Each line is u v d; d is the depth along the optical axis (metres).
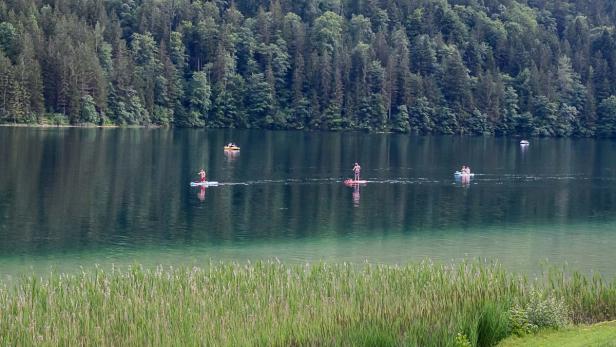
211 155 189.25
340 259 83.00
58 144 193.00
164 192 128.12
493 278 54.75
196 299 49.50
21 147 181.38
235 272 55.31
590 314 52.78
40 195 118.75
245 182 144.25
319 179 152.12
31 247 85.00
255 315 47.44
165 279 53.84
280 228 100.81
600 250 90.75
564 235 100.50
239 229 99.25
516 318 48.31
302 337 44.72
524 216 116.06
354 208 118.94
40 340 43.78
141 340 43.91
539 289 54.69
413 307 49.09
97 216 104.31
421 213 116.19
